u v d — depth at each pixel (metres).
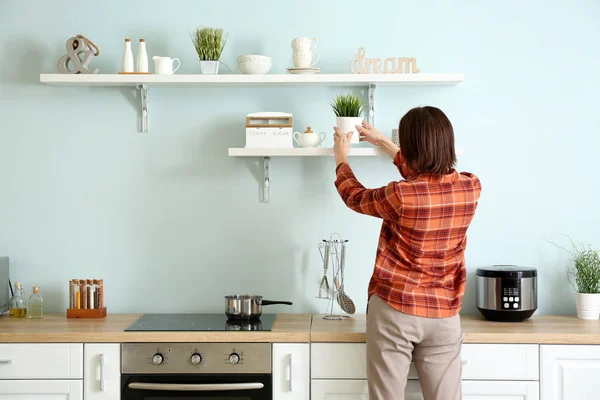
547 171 3.06
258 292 3.09
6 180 3.09
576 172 3.06
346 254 3.08
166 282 3.09
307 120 3.07
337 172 2.61
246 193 3.08
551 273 3.07
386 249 2.40
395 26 3.06
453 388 2.40
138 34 3.08
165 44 3.08
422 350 2.42
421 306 2.33
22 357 2.61
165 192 3.09
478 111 3.05
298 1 3.06
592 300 2.90
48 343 2.61
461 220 2.33
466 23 3.05
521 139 3.06
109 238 3.09
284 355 2.60
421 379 2.45
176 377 2.61
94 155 3.08
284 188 3.08
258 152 2.86
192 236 3.09
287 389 2.61
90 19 3.07
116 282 3.09
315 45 2.94
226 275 3.09
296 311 3.09
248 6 3.07
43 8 3.07
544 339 2.57
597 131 3.06
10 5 3.07
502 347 2.59
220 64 3.08
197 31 2.97
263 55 3.08
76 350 2.61
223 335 2.60
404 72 3.04
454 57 3.05
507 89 3.05
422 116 2.31
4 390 2.61
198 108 3.08
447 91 3.06
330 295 3.07
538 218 3.07
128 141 3.08
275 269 3.09
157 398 2.62
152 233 3.09
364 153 2.81
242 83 2.92
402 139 2.34
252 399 2.61
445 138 2.29
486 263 3.07
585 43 3.04
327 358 2.60
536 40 3.05
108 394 2.61
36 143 3.08
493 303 2.82
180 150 3.08
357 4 3.06
